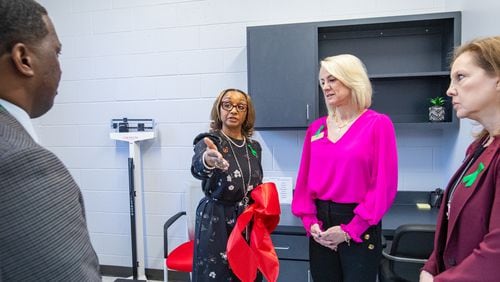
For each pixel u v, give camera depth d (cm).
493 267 77
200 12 254
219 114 165
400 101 228
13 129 55
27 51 59
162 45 262
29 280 51
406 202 232
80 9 272
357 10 230
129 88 270
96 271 60
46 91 65
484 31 157
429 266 104
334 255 143
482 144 95
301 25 208
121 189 278
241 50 250
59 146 285
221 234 153
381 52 228
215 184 153
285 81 211
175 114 264
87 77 276
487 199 84
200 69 257
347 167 134
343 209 137
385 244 164
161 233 274
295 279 188
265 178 249
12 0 58
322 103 227
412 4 223
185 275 273
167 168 269
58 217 53
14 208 49
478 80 86
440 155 230
